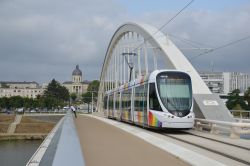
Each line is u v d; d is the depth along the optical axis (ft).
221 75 374.02
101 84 323.37
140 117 94.32
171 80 83.76
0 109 541.34
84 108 575.79
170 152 48.16
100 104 328.08
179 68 113.19
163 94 82.33
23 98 560.61
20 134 277.44
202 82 104.88
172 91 82.79
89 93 583.99
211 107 94.22
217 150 52.03
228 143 61.11
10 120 354.95
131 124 114.01
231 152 50.21
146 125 88.33
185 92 83.25
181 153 47.29
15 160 150.82
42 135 276.41
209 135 76.33
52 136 61.26
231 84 400.06
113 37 223.71
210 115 92.84
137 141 62.34
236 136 70.28
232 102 265.54
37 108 552.41
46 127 316.81
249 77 421.18
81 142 60.08
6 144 230.27
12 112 495.82
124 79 190.08
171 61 116.67
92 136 71.77
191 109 82.33
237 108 239.71
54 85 625.00
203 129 88.07
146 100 88.43
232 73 402.11
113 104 149.69
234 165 39.91
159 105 81.92
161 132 84.28
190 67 112.98
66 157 28.32
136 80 103.40
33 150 190.70
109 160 40.96
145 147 53.72
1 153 175.73
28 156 164.04
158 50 127.13
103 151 48.78
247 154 48.21
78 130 88.74
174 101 81.87
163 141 61.93
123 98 123.85
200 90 101.86
